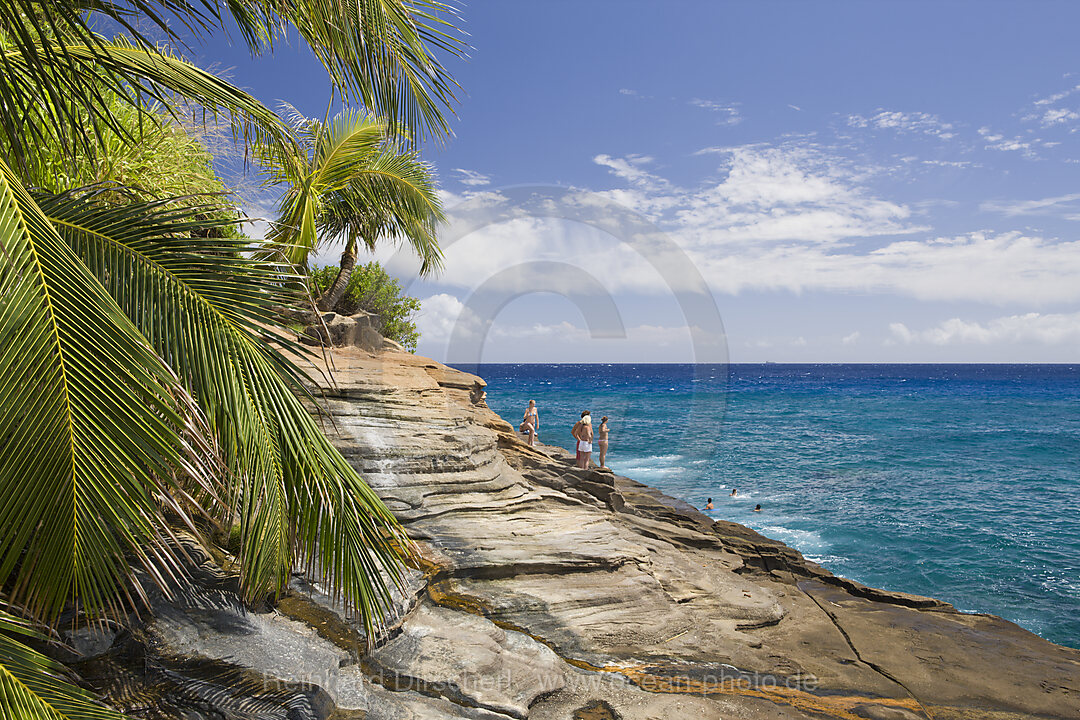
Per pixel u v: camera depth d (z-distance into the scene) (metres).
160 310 2.78
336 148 8.66
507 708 3.47
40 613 2.31
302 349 3.25
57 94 3.19
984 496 16.81
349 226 9.48
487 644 4.09
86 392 2.27
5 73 3.08
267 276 3.12
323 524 3.02
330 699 3.12
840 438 29.92
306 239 7.57
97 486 2.26
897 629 6.07
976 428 35.28
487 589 4.92
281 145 5.04
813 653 5.21
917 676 5.03
